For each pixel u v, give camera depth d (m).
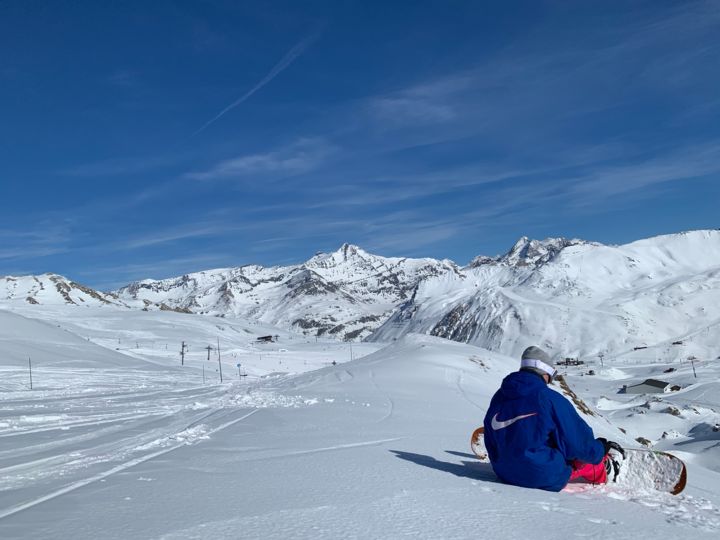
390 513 4.48
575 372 180.88
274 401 18.70
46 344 84.62
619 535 4.04
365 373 31.53
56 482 5.66
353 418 13.27
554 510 4.77
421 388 25.86
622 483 5.90
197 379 68.25
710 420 62.34
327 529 4.00
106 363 80.81
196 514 4.36
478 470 6.77
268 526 4.04
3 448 8.38
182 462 6.88
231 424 11.66
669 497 5.51
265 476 5.97
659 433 61.03
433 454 8.01
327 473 6.19
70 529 3.93
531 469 5.62
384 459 7.29
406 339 48.56
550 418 5.67
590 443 5.69
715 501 6.68
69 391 32.81
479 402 21.81
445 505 4.81
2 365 64.06
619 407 89.44
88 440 9.20
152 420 12.72
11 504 4.70
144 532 3.86
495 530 4.09
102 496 4.98
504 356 42.09
